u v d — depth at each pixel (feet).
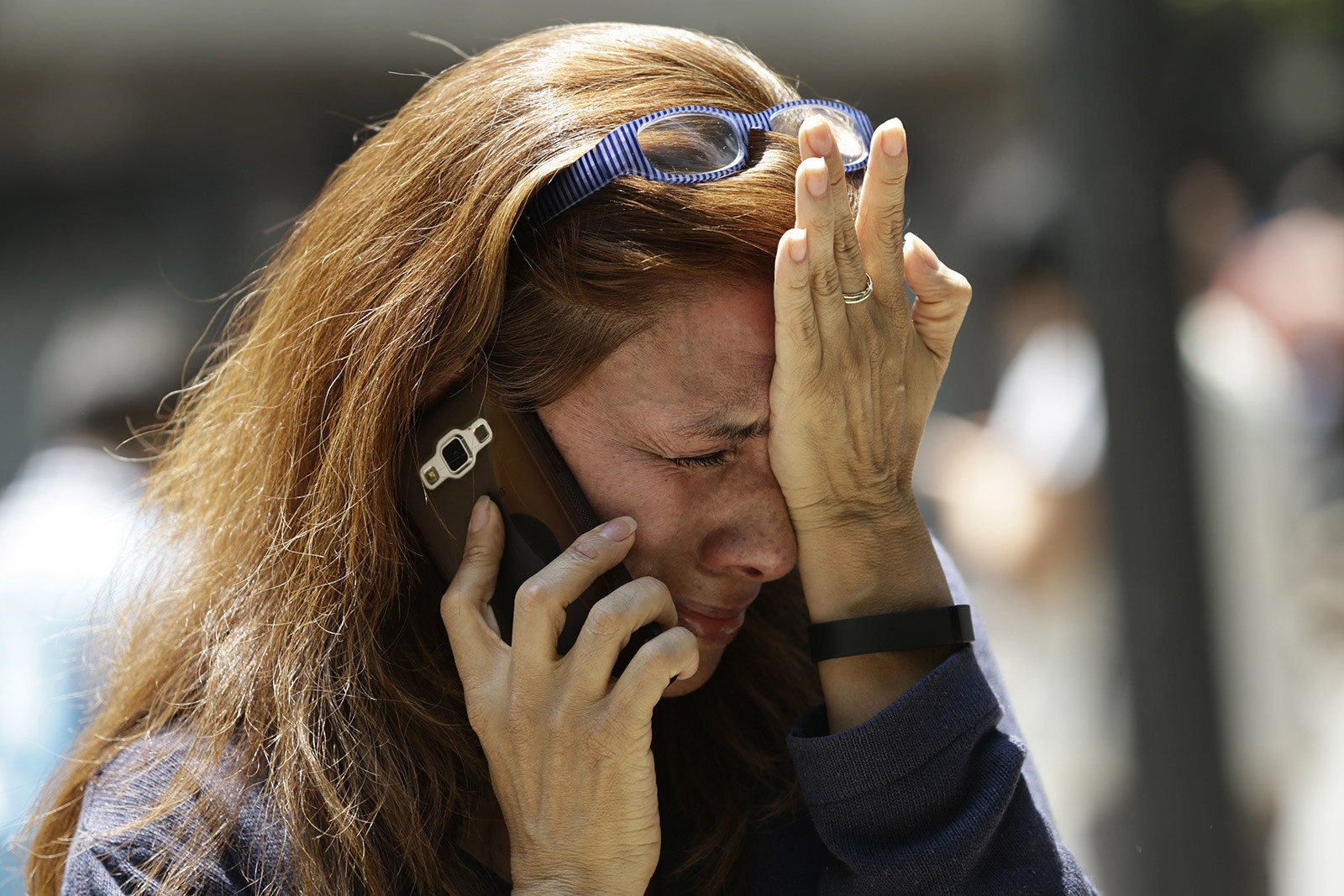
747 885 13.48
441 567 12.49
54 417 26.99
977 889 12.29
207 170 68.23
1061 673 33.73
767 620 14.82
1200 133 60.59
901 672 12.66
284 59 60.18
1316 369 49.96
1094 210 28.91
